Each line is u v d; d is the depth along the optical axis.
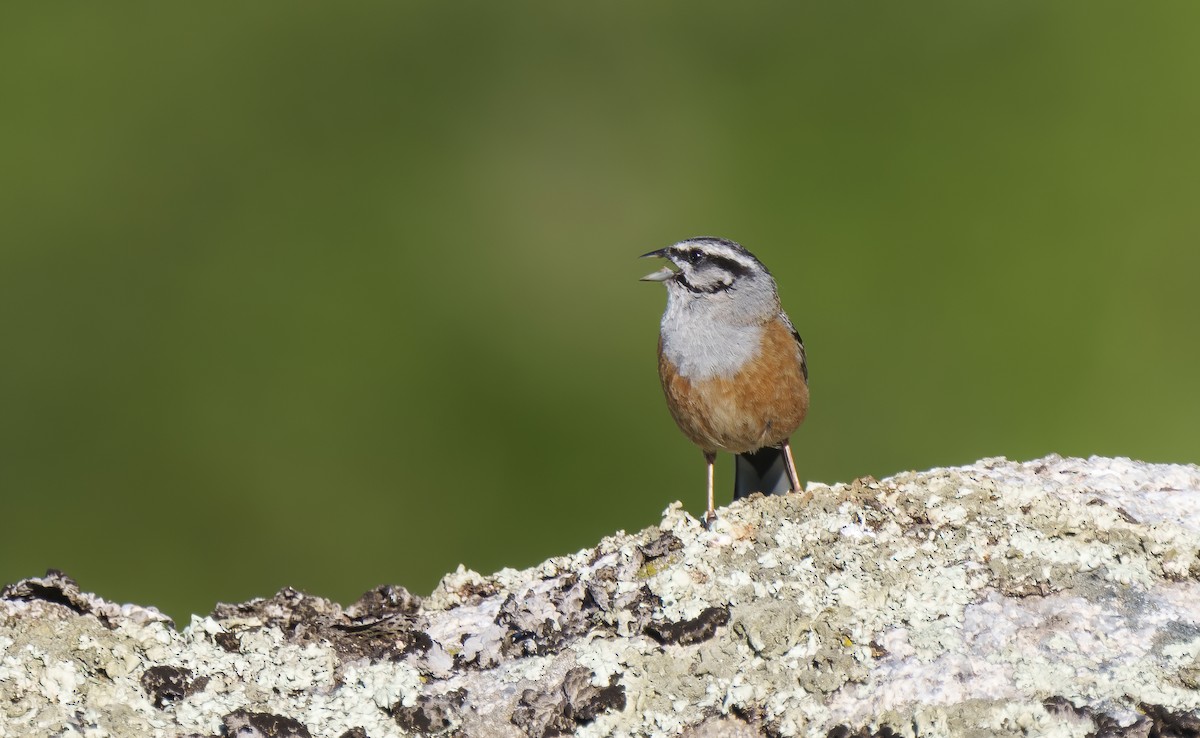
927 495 9.66
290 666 8.83
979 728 7.60
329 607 9.57
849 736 7.72
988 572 8.88
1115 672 8.02
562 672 8.70
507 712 8.47
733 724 8.12
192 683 8.59
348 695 8.52
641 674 8.47
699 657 8.55
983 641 8.36
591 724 8.23
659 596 9.01
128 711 8.21
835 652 8.34
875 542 9.28
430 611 9.74
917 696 8.01
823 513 9.66
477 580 9.95
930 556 9.09
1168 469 10.45
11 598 9.08
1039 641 8.34
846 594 8.79
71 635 8.71
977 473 10.41
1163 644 8.27
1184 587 8.75
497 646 9.05
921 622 8.53
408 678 8.73
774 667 8.34
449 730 8.33
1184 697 7.78
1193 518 9.70
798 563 9.19
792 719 7.96
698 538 9.64
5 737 7.85
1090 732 7.53
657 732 8.12
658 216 26.19
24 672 8.38
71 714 8.12
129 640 8.79
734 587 9.02
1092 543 9.06
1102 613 8.53
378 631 9.25
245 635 9.06
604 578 9.38
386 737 8.23
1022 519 9.32
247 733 8.06
